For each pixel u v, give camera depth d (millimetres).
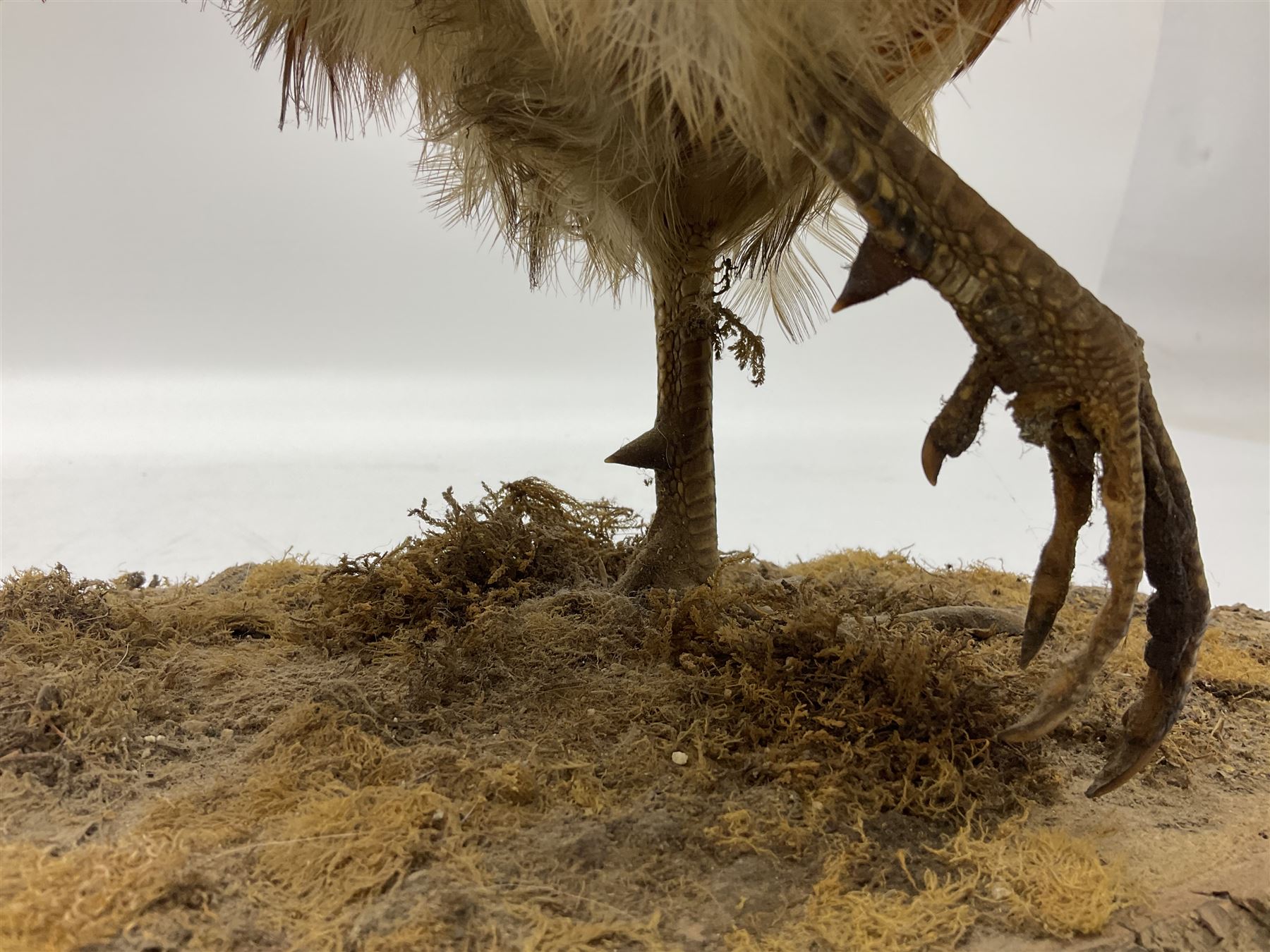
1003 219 124
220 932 118
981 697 147
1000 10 139
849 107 126
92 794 137
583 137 151
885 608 178
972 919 122
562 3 128
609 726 150
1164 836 135
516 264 207
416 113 180
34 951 115
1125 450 126
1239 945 120
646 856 130
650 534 184
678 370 173
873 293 132
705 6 124
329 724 148
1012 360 129
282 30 160
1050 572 134
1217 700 163
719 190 161
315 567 206
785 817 135
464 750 144
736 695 154
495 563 187
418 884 123
